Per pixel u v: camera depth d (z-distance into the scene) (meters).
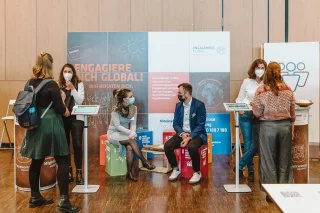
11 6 6.64
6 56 6.70
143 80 6.00
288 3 6.54
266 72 3.53
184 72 5.98
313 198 1.70
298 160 3.84
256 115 3.55
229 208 3.39
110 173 4.64
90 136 6.04
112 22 6.61
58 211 3.31
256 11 6.57
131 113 4.59
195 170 4.26
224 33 5.93
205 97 5.96
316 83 5.88
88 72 6.00
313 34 6.52
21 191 3.96
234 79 6.66
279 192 1.79
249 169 4.35
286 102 3.42
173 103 5.98
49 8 6.62
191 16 6.59
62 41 6.64
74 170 4.95
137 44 5.98
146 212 3.30
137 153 4.54
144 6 6.59
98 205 3.48
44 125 3.14
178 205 3.49
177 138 4.39
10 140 6.78
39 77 3.25
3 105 6.75
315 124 5.90
